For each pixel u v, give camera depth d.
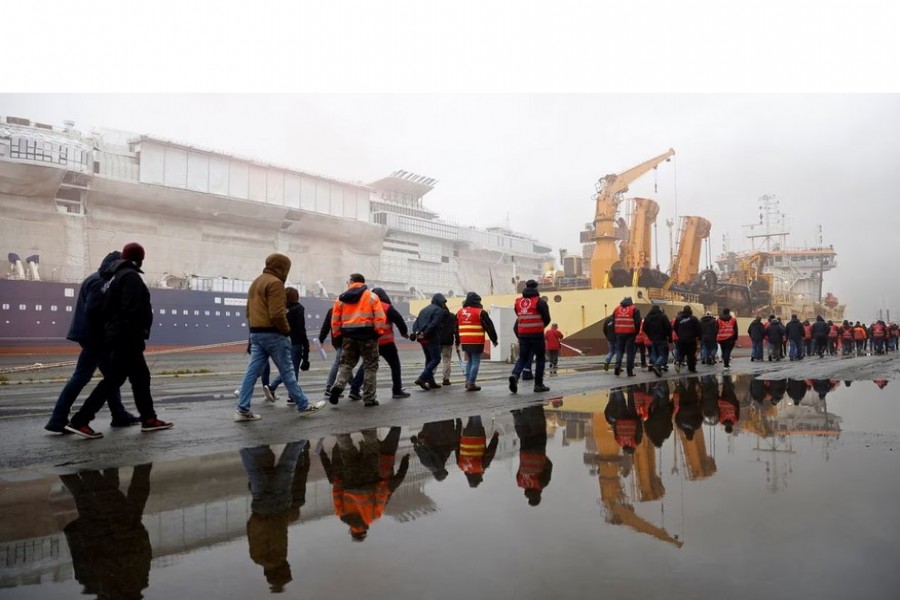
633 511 2.62
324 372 17.89
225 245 75.69
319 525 2.49
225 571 2.00
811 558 2.03
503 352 20.91
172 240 70.81
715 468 3.49
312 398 9.19
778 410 6.21
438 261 95.31
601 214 37.31
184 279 55.53
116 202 65.75
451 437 4.82
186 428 5.69
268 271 6.50
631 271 35.84
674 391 8.45
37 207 59.81
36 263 52.56
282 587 1.85
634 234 36.75
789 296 54.69
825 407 6.42
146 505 2.88
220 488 3.21
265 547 2.22
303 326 8.55
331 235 83.56
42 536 2.41
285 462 3.93
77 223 62.62
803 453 3.91
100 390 5.42
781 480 3.16
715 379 10.67
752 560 2.02
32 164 57.19
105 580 1.94
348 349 7.51
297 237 82.12
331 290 84.00
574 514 2.58
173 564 2.07
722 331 15.13
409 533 2.35
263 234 78.69
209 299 52.59
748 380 10.32
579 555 2.08
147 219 69.12
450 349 10.62
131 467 3.84
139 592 1.84
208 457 4.16
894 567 1.95
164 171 69.31
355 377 8.46
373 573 1.94
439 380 12.09
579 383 10.23
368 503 2.83
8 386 12.43
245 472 3.63
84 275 62.81
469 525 2.45
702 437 4.58
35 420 6.52
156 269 69.31
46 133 60.78
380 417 6.28
